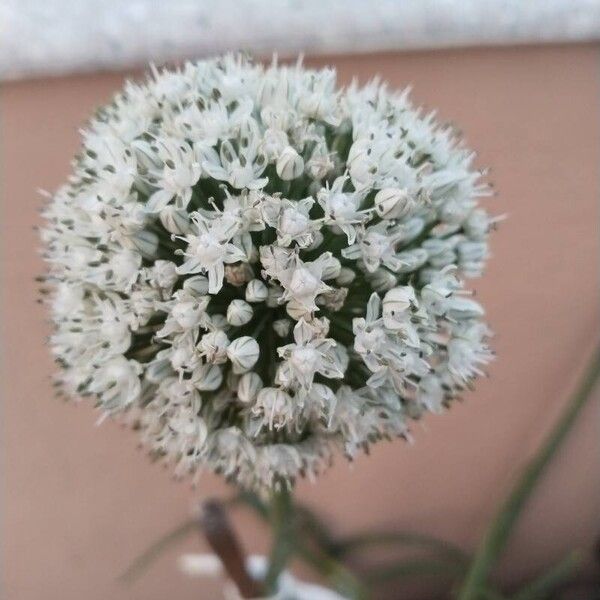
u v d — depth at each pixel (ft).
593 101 0.78
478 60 0.77
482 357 0.54
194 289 0.48
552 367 0.86
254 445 0.52
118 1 0.72
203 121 0.50
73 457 0.88
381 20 0.73
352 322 0.50
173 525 0.93
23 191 0.79
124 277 0.49
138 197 0.51
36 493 0.90
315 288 0.47
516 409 0.88
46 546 0.93
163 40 0.73
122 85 0.76
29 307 0.81
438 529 0.96
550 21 0.73
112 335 0.50
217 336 0.48
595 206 0.81
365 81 0.77
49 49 0.73
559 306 0.84
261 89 0.52
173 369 0.50
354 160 0.49
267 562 0.74
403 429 0.54
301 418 0.51
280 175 0.49
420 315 0.49
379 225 0.49
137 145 0.50
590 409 0.88
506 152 0.79
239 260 0.48
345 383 0.52
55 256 0.53
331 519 0.95
